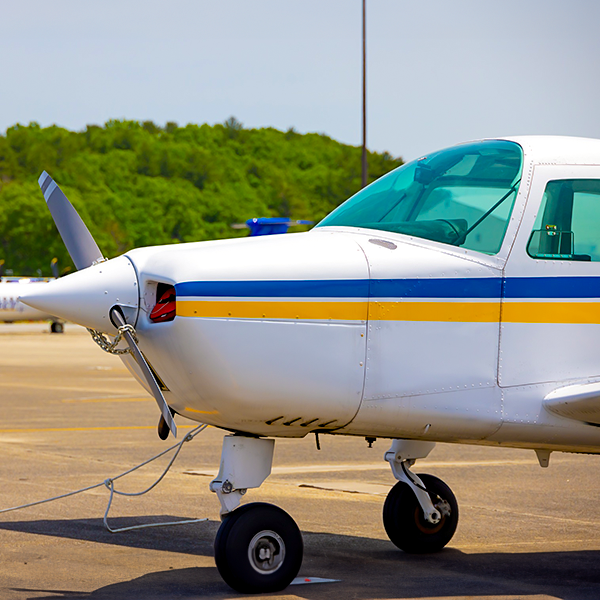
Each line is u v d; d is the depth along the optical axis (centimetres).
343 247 1767
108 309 1698
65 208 1883
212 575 1947
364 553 2175
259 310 1667
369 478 3272
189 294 1636
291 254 1727
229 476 1795
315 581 1902
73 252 1880
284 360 1675
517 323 1795
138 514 2609
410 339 1745
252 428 1752
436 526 2189
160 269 1680
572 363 1812
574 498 2931
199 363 1647
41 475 3259
